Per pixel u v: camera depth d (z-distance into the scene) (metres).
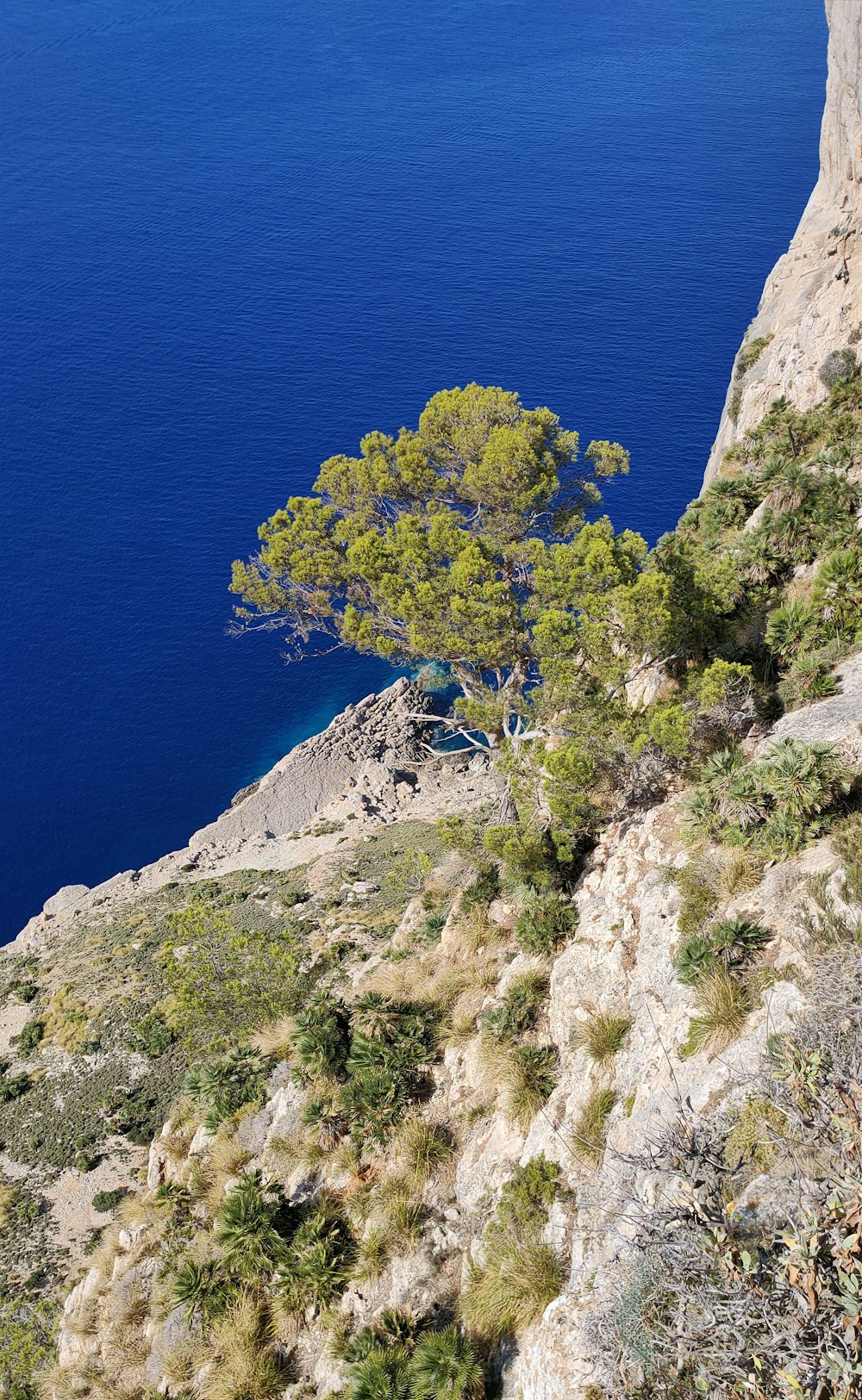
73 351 173.25
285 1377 23.67
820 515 35.59
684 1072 18.22
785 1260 10.16
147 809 91.00
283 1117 30.20
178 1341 26.28
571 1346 15.73
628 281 177.62
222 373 163.12
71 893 80.88
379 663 106.62
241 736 98.38
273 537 41.59
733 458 54.69
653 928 22.92
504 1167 23.03
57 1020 60.47
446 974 31.62
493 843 30.14
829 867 19.77
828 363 47.44
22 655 108.81
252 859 78.44
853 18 59.72
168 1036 55.59
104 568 121.88
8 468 140.88
